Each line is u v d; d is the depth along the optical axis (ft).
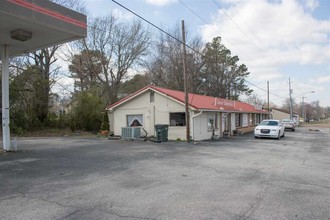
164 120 71.15
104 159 38.09
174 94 73.15
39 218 16.48
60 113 107.14
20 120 90.12
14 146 44.57
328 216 16.93
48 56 100.07
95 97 101.81
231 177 27.32
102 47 117.29
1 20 34.68
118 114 78.43
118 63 121.49
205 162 36.17
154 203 19.21
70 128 99.19
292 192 22.03
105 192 21.89
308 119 407.85
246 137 84.53
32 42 44.29
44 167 31.99
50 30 38.70
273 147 55.98
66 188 23.07
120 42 120.26
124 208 18.21
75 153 43.68
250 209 18.03
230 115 93.71
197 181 25.61
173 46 138.62
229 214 17.15
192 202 19.42
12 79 85.40
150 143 61.05
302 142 69.05
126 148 50.96
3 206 18.54
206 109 69.82
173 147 53.42
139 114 74.90
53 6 37.50
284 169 31.73
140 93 73.67
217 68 158.10
